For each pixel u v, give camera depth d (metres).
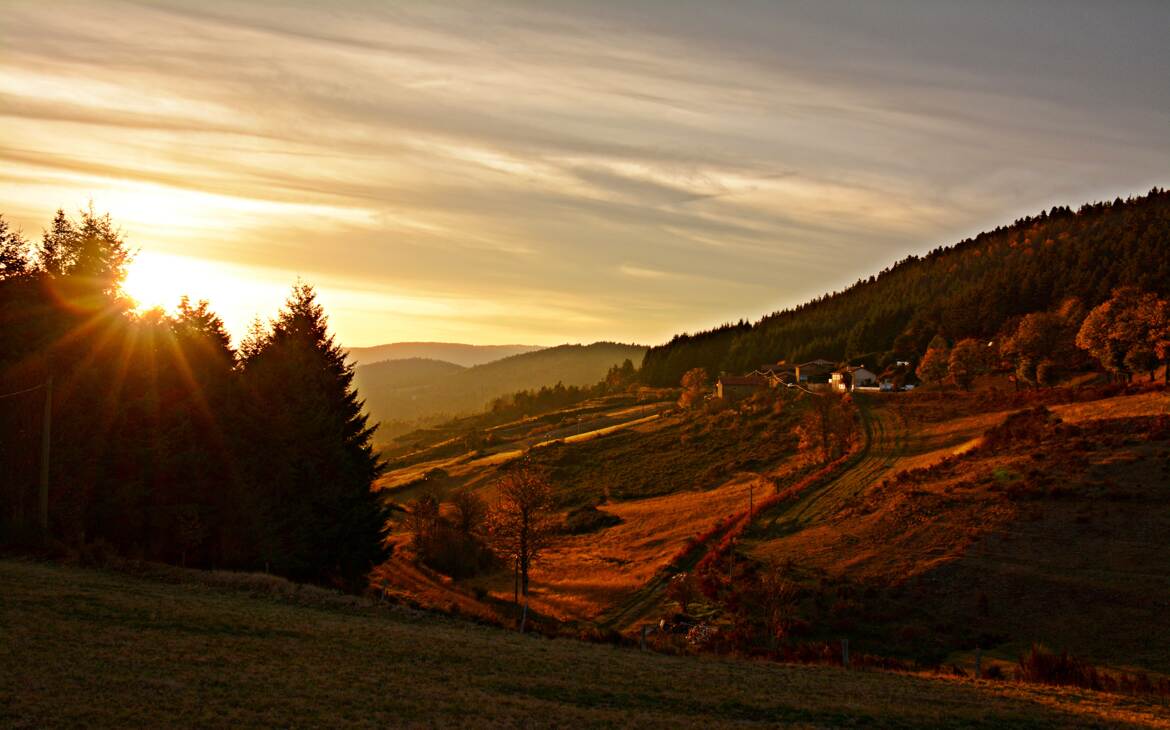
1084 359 138.00
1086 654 43.78
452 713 20.27
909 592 55.41
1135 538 57.16
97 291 49.19
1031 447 82.69
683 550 79.31
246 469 49.41
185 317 58.38
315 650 25.47
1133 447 74.19
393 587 60.56
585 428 188.75
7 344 43.28
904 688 28.66
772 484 106.00
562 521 107.50
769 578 59.38
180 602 30.14
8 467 41.28
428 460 183.75
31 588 28.95
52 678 19.30
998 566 56.44
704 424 156.00
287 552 47.97
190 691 19.58
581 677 26.16
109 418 44.81
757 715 23.33
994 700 27.08
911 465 94.62
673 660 32.03
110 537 44.66
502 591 76.56
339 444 52.47
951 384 155.25
